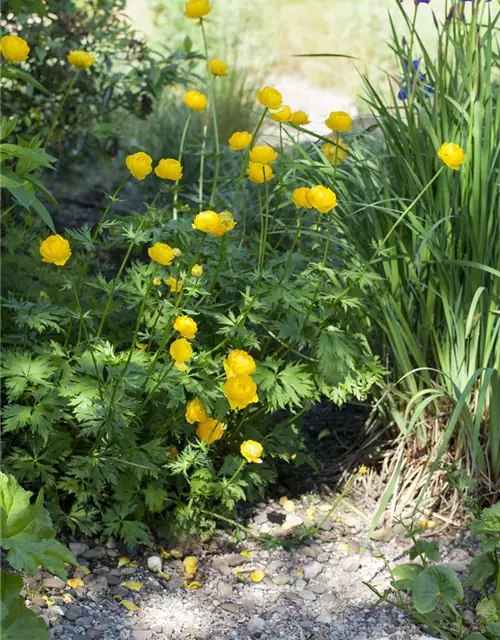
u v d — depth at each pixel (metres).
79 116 4.42
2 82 4.30
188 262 2.81
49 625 2.37
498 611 2.39
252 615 2.56
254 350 3.04
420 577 2.45
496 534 2.52
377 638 2.49
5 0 3.71
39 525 2.05
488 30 2.97
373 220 3.04
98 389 2.54
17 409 2.48
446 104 3.10
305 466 3.29
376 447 3.18
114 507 2.67
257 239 3.09
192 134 5.31
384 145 3.49
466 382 2.95
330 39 7.91
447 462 3.04
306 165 3.11
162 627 2.45
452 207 2.97
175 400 2.55
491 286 2.93
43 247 2.38
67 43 4.34
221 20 7.89
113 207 4.84
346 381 2.86
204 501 2.88
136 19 8.11
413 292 3.09
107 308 2.67
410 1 7.72
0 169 2.39
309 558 2.83
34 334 2.82
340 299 2.83
